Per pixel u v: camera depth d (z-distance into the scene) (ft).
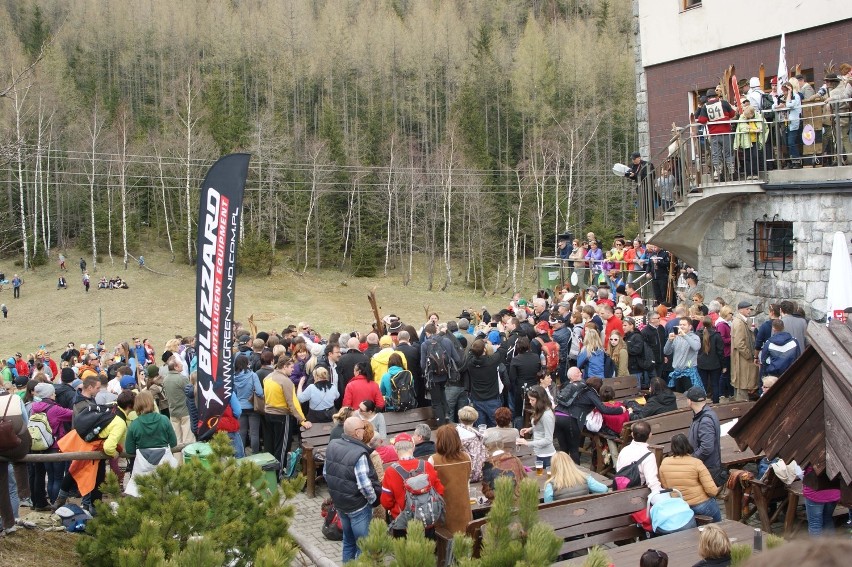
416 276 290.15
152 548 20.20
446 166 292.61
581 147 301.84
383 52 363.56
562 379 50.03
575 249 78.02
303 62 358.84
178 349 52.01
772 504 33.09
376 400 38.34
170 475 24.04
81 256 283.18
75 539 28.73
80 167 285.02
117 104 335.26
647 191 63.72
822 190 49.08
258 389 39.99
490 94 359.25
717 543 21.18
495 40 379.96
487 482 28.22
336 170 298.15
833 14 57.36
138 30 372.79
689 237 60.18
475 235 284.41
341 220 309.83
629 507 27.66
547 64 347.36
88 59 363.15
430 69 360.89
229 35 365.81
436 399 42.19
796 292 51.72
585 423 38.27
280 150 299.58
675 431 37.68
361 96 358.02
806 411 19.06
